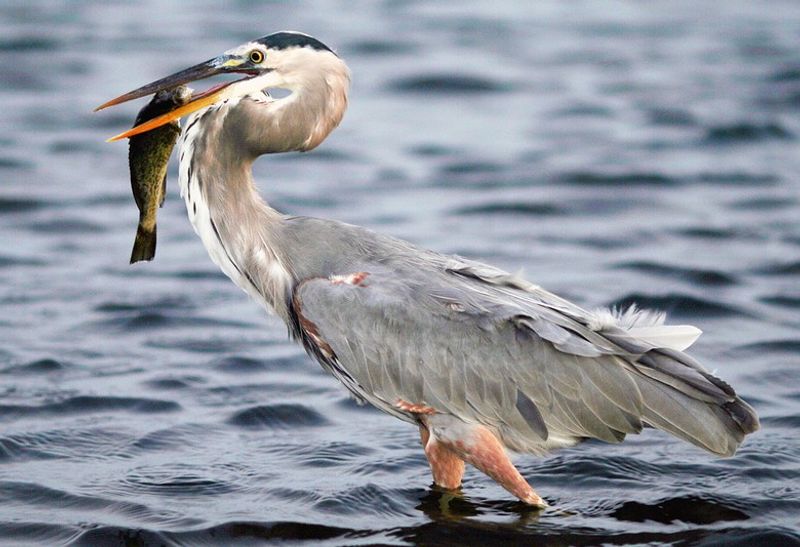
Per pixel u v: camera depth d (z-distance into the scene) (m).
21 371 13.59
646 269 17.89
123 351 14.45
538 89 29.69
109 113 26.83
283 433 12.16
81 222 20.16
